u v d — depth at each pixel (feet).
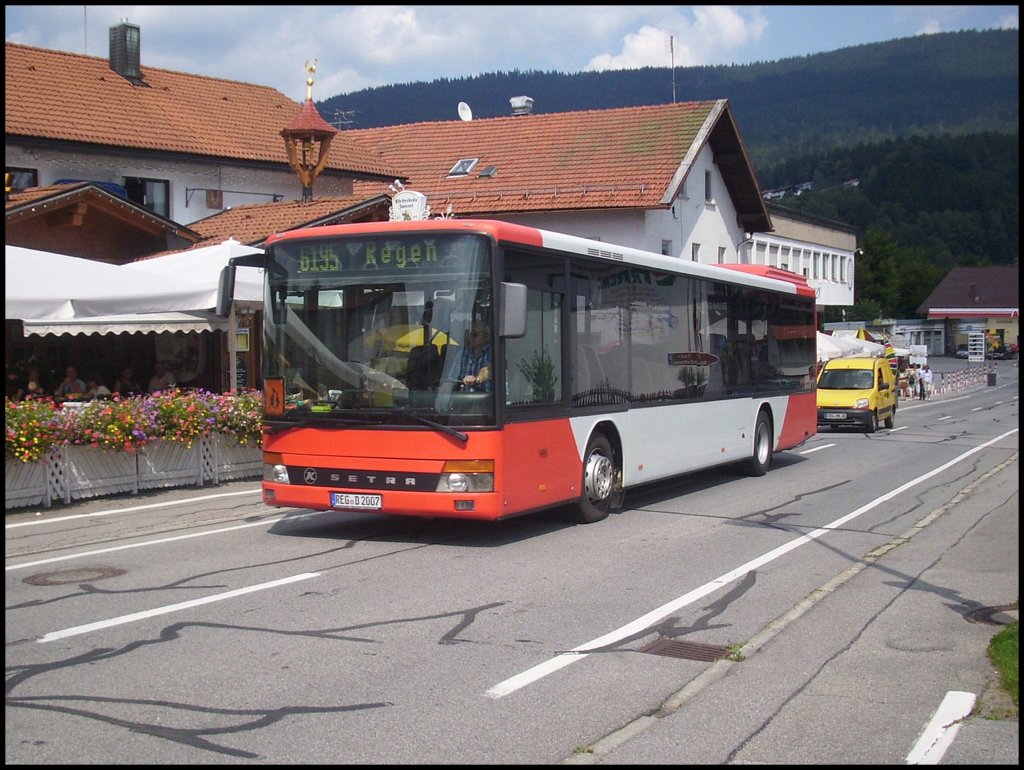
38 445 42.55
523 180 117.19
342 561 32.63
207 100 106.32
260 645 22.98
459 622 25.29
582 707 19.34
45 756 16.46
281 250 35.83
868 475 60.64
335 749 16.96
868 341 168.04
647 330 44.24
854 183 426.10
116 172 90.27
